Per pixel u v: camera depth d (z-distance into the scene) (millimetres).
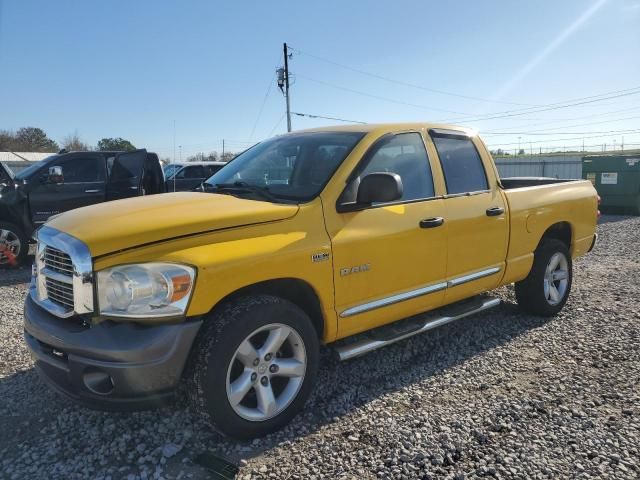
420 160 4230
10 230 8977
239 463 2953
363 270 3641
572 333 5000
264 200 3580
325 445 3135
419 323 4297
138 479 2820
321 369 4207
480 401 3654
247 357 3092
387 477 2822
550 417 3414
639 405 3553
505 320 5410
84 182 9914
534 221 5113
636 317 5438
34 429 3342
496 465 2904
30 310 3342
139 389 2797
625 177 15977
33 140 68000
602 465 2891
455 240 4293
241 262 3018
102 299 2840
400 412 3520
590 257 9016
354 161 3752
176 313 2838
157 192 10609
